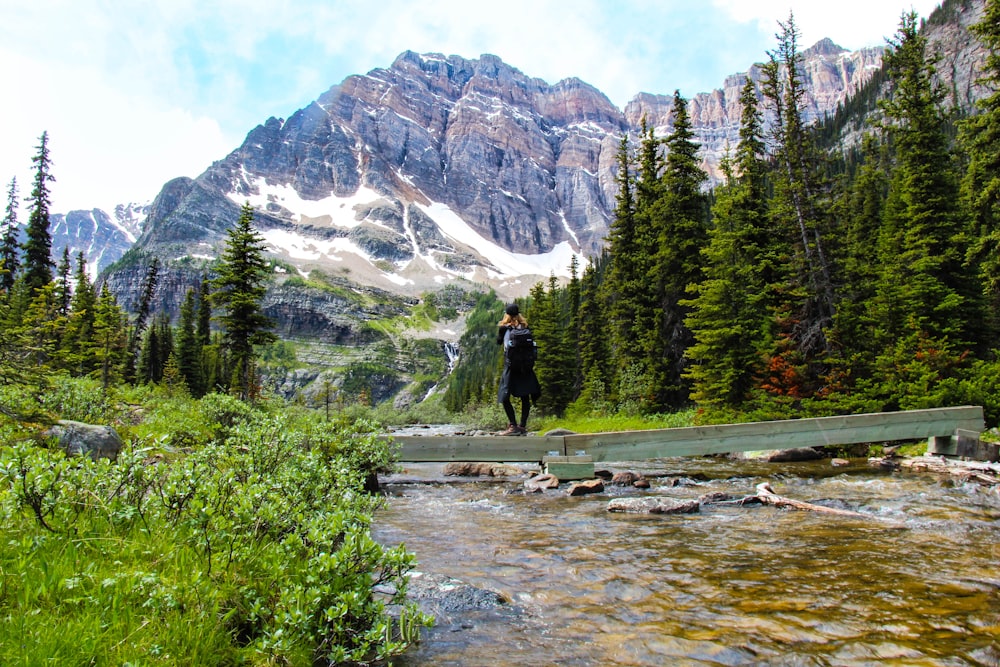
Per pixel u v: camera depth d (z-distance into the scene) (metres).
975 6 152.88
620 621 4.51
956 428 15.01
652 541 7.28
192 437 11.26
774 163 28.89
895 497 10.07
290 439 6.70
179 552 3.76
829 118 150.75
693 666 3.68
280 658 3.19
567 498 11.26
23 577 2.92
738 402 26.70
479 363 180.75
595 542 7.29
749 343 26.59
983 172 22.28
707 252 28.33
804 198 27.12
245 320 34.94
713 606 4.81
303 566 3.96
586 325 50.06
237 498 4.24
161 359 70.12
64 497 3.83
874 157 42.78
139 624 2.91
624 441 13.66
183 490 4.27
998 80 21.66
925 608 4.62
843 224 30.23
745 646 3.97
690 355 28.31
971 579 5.38
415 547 7.09
